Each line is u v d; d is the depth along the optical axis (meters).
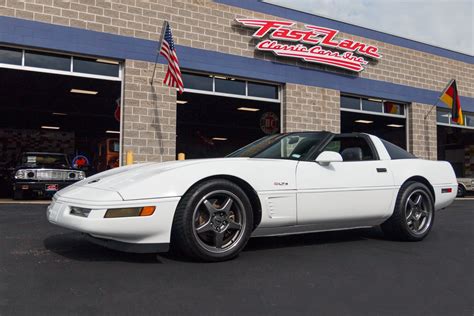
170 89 10.76
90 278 3.00
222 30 11.65
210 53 11.42
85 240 4.34
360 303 2.65
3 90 15.46
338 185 4.18
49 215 3.54
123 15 10.23
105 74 10.30
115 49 10.09
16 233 4.78
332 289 2.92
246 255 3.85
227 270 3.30
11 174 12.41
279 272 3.30
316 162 4.15
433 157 16.20
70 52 9.68
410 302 2.69
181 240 3.34
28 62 9.50
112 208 3.12
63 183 11.16
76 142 24.73
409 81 15.69
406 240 4.77
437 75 16.62
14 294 2.65
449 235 5.34
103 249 3.92
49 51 9.60
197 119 20.78
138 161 10.27
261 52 12.27
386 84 14.98
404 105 15.95
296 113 12.84
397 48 15.41
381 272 3.40
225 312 2.43
